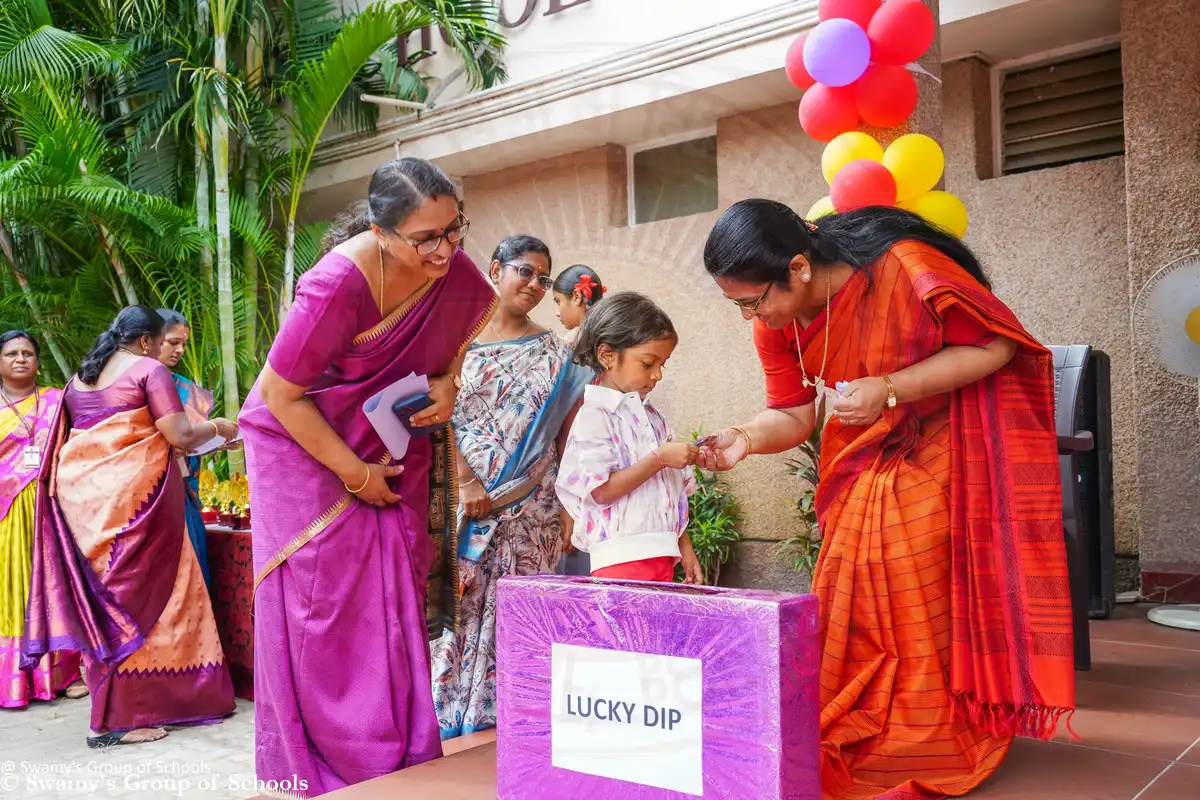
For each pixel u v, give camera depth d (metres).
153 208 5.73
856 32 2.84
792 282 1.78
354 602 2.07
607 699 1.43
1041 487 1.75
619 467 2.29
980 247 4.48
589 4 4.41
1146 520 4.02
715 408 3.78
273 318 6.02
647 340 2.34
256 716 2.13
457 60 4.93
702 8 4.04
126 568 3.23
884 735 1.75
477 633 2.77
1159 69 3.92
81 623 3.20
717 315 3.77
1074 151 4.40
